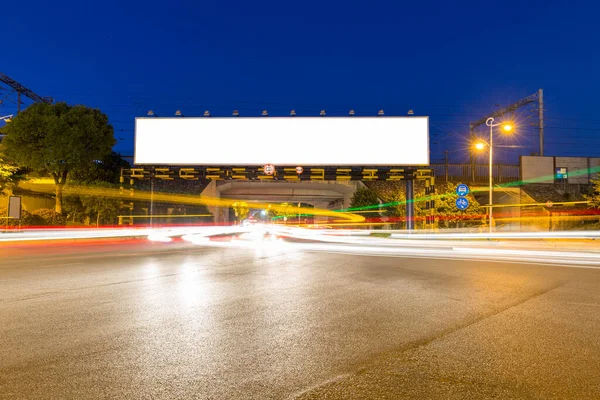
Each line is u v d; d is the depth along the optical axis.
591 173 45.12
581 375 4.05
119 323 5.87
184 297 7.75
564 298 7.83
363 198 45.88
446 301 7.53
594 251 18.39
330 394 3.59
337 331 5.54
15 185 31.41
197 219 53.06
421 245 22.22
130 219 39.44
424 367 4.24
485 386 3.78
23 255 15.64
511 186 44.81
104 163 39.50
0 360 4.36
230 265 12.75
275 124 31.25
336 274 10.98
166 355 4.55
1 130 30.42
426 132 30.66
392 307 7.02
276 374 4.03
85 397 3.51
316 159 30.97
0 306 6.91
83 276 10.23
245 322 5.98
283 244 22.98
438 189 39.91
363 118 30.95
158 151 31.44
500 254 17.45
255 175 31.52
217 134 31.39
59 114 30.94
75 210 33.97
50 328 5.59
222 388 3.70
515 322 6.05
